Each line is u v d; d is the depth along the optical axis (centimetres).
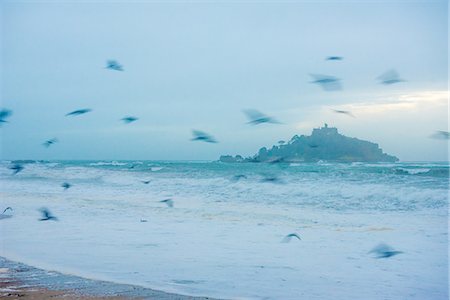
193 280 594
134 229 909
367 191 1173
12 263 688
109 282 595
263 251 732
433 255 688
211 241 802
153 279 605
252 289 561
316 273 619
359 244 766
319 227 911
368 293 536
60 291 563
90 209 1135
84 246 774
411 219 972
